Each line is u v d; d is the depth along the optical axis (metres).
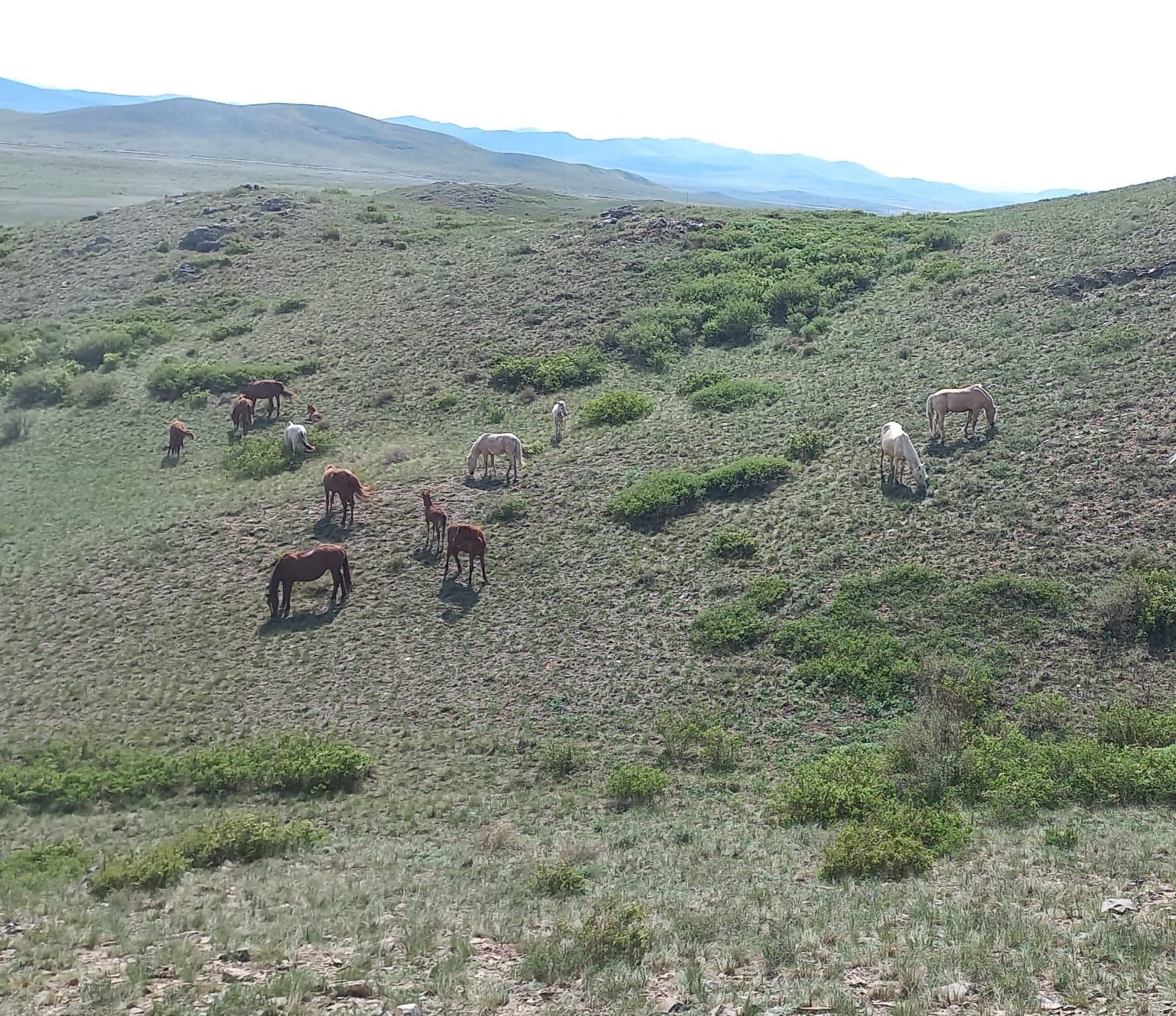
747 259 53.66
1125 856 12.51
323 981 9.57
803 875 13.38
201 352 50.62
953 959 9.31
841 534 25.52
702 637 22.78
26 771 19.20
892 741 18.36
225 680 23.31
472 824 16.70
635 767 18.31
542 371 43.22
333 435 39.78
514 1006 9.06
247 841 15.43
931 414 28.98
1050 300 38.47
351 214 73.38
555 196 149.88
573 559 26.97
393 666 23.34
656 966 9.94
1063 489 25.05
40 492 37.12
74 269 66.06
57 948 10.88
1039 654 20.36
